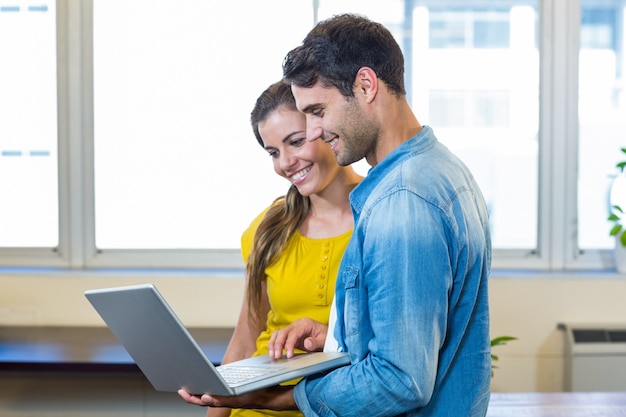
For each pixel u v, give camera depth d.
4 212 3.91
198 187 3.86
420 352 1.37
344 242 1.96
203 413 3.61
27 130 3.88
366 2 3.82
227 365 1.69
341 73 1.46
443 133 3.86
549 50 3.81
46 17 3.84
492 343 3.39
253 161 3.84
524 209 3.88
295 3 3.79
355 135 1.49
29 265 3.90
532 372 3.70
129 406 3.62
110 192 3.87
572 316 3.68
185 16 3.80
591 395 2.57
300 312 1.97
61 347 3.40
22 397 3.64
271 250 2.01
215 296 3.70
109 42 3.81
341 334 1.61
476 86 3.85
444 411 1.50
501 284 3.68
